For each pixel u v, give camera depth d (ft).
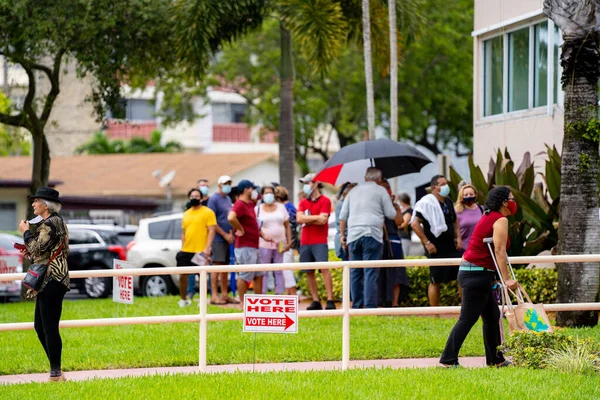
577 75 110.11
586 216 110.73
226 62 344.49
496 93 176.14
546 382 78.43
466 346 100.17
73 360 96.02
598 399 72.84
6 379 88.48
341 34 182.39
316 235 127.95
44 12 166.50
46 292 83.30
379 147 127.44
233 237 139.74
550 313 125.29
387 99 337.52
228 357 96.48
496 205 85.56
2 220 355.56
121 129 488.02
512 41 170.19
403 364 92.63
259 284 133.59
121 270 85.87
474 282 85.66
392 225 127.03
